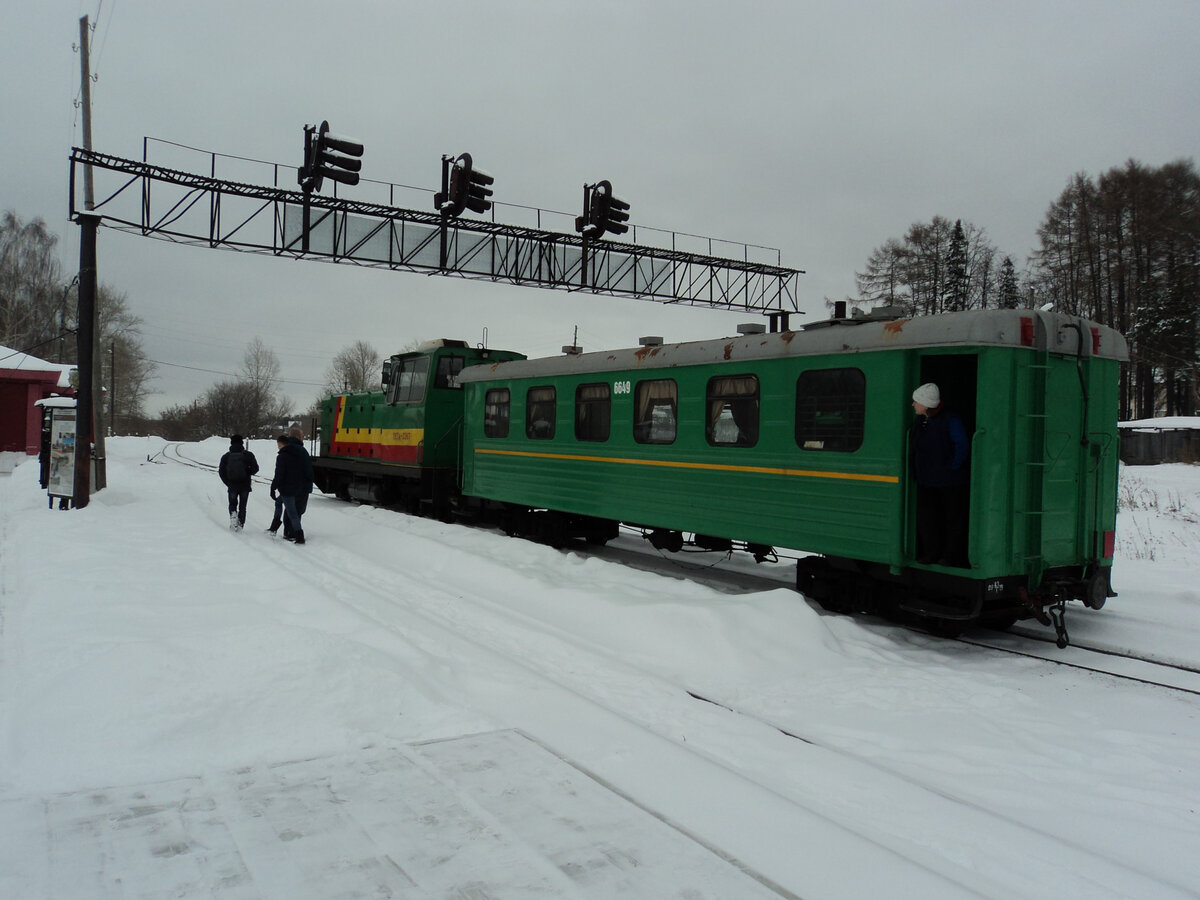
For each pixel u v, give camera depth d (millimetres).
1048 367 6996
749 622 6637
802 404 8078
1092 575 7566
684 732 4840
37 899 2738
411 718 4648
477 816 3447
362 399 17922
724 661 6191
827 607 8500
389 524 14297
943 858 3424
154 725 4371
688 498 9430
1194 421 32062
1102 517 7582
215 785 3752
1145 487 21047
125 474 23750
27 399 32906
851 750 4750
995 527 6734
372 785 3760
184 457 36844
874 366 7348
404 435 15500
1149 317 38969
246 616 6695
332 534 13398
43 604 7031
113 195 14820
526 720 4723
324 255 15828
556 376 11734
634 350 10352
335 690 4926
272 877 2914
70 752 4094
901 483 7121
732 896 2861
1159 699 5738
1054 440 7164
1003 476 6781
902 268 49312
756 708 5434
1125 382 44469
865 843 3289
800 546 8062
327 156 12695
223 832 3279
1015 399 6828
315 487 22922
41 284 50750
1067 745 4836
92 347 15367
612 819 3443
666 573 10758
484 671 5602
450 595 8414
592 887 2891
